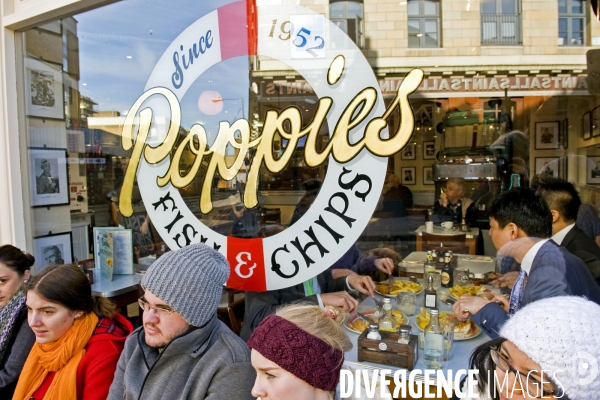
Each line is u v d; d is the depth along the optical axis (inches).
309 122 60.0
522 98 73.5
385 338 47.8
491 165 84.0
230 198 65.1
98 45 78.7
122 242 82.0
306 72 60.5
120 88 77.9
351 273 61.8
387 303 58.1
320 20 59.4
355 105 58.0
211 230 66.6
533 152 75.5
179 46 69.1
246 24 63.0
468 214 83.2
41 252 89.4
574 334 26.4
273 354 33.4
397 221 72.9
